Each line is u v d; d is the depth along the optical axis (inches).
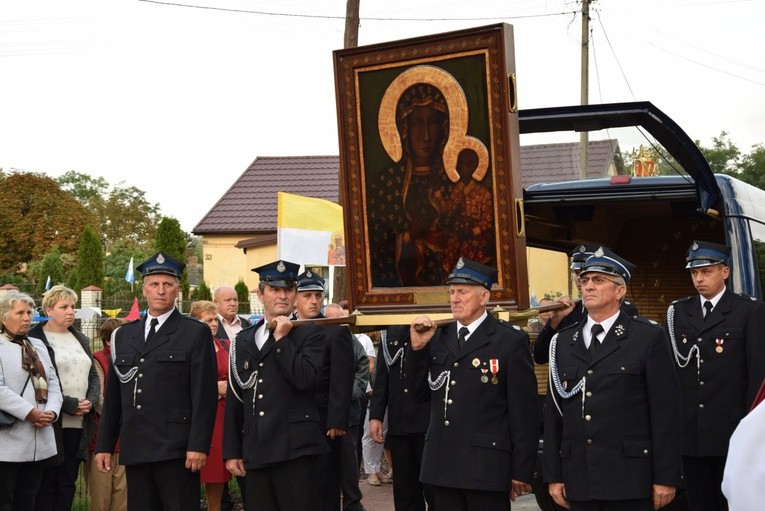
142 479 295.6
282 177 1877.5
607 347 241.8
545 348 313.1
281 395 280.1
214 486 371.2
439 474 259.3
